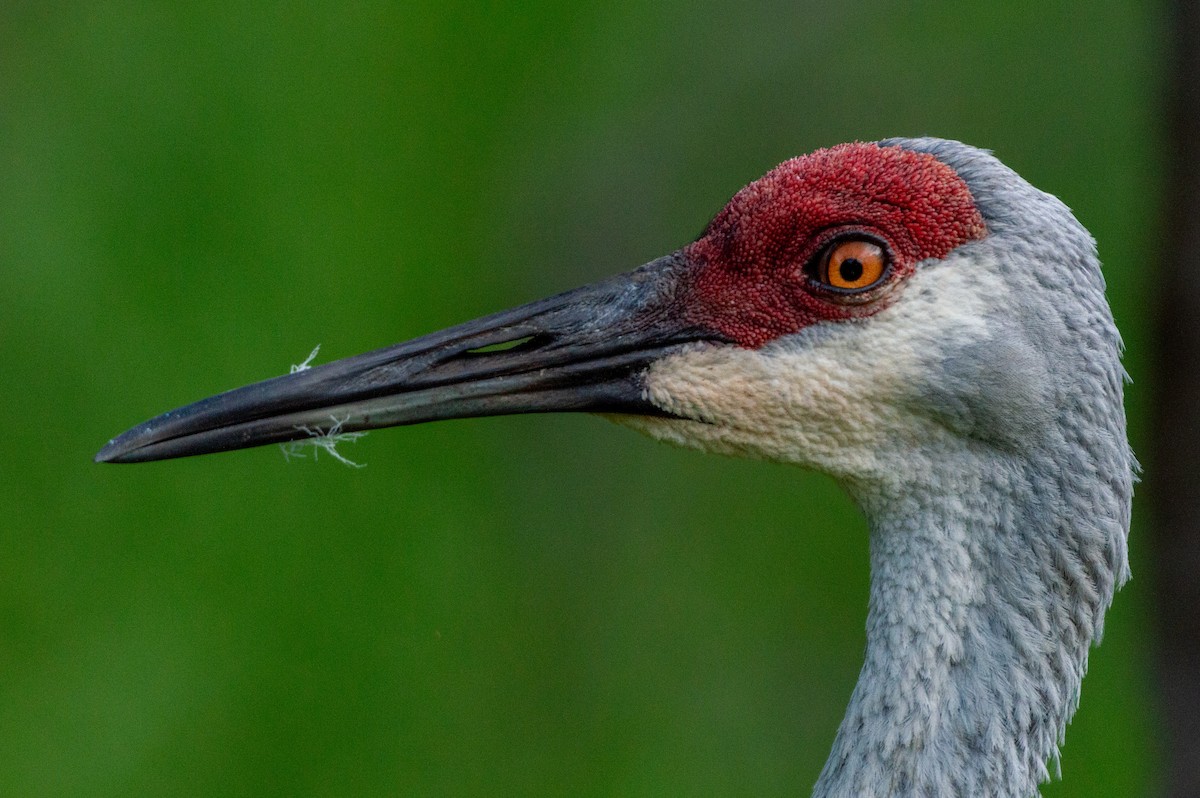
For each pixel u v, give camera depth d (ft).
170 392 44.21
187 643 43.14
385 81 47.21
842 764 20.89
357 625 43.91
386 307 45.70
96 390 44.21
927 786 20.29
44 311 44.80
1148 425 29.07
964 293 20.20
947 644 20.39
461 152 47.47
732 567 48.14
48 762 42.29
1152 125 29.40
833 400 20.79
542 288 47.32
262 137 46.26
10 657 42.57
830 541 47.93
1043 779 20.63
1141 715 31.04
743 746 45.39
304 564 43.98
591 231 47.62
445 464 46.37
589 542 47.83
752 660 46.75
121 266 45.24
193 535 43.70
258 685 43.11
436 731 43.47
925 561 20.62
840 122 47.29
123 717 42.52
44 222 45.34
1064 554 20.27
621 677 45.96
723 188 47.21
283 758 42.73
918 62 47.60
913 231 20.35
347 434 22.12
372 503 44.80
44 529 43.47
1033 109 47.24
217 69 46.68
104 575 43.45
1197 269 28.02
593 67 48.55
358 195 46.34
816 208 20.62
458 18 47.52
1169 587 28.81
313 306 45.27
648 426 22.07
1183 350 28.30
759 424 21.38
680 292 21.77
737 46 48.06
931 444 20.62
